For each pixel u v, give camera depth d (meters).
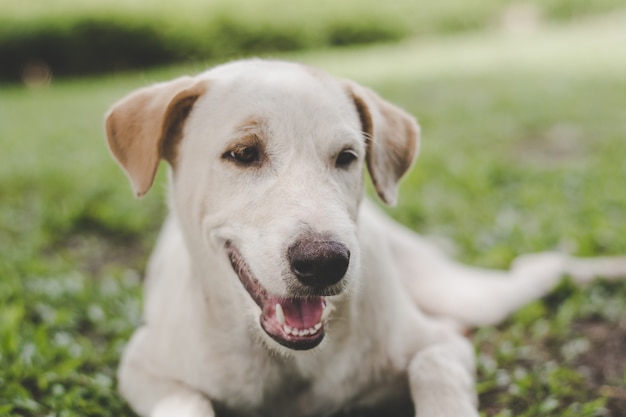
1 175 1.72
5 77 4.39
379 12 5.02
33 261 1.15
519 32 5.19
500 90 2.65
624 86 2.49
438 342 0.81
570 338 0.90
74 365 0.83
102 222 1.33
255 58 0.79
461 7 5.32
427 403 0.72
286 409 0.76
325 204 0.68
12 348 0.85
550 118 2.04
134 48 4.44
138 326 0.96
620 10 5.41
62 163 1.83
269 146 0.71
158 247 1.00
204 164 0.73
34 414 0.77
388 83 3.02
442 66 3.48
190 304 0.76
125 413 0.78
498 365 0.86
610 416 0.77
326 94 0.74
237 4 4.71
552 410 0.77
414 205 1.32
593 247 1.11
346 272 0.67
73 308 1.00
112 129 0.76
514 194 1.38
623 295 0.97
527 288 0.99
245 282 0.71
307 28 4.75
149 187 0.74
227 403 0.75
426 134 1.97
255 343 0.74
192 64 4.40
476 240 1.18
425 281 0.99
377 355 0.76
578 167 1.51
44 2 4.65
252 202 0.69
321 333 0.68
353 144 0.73
